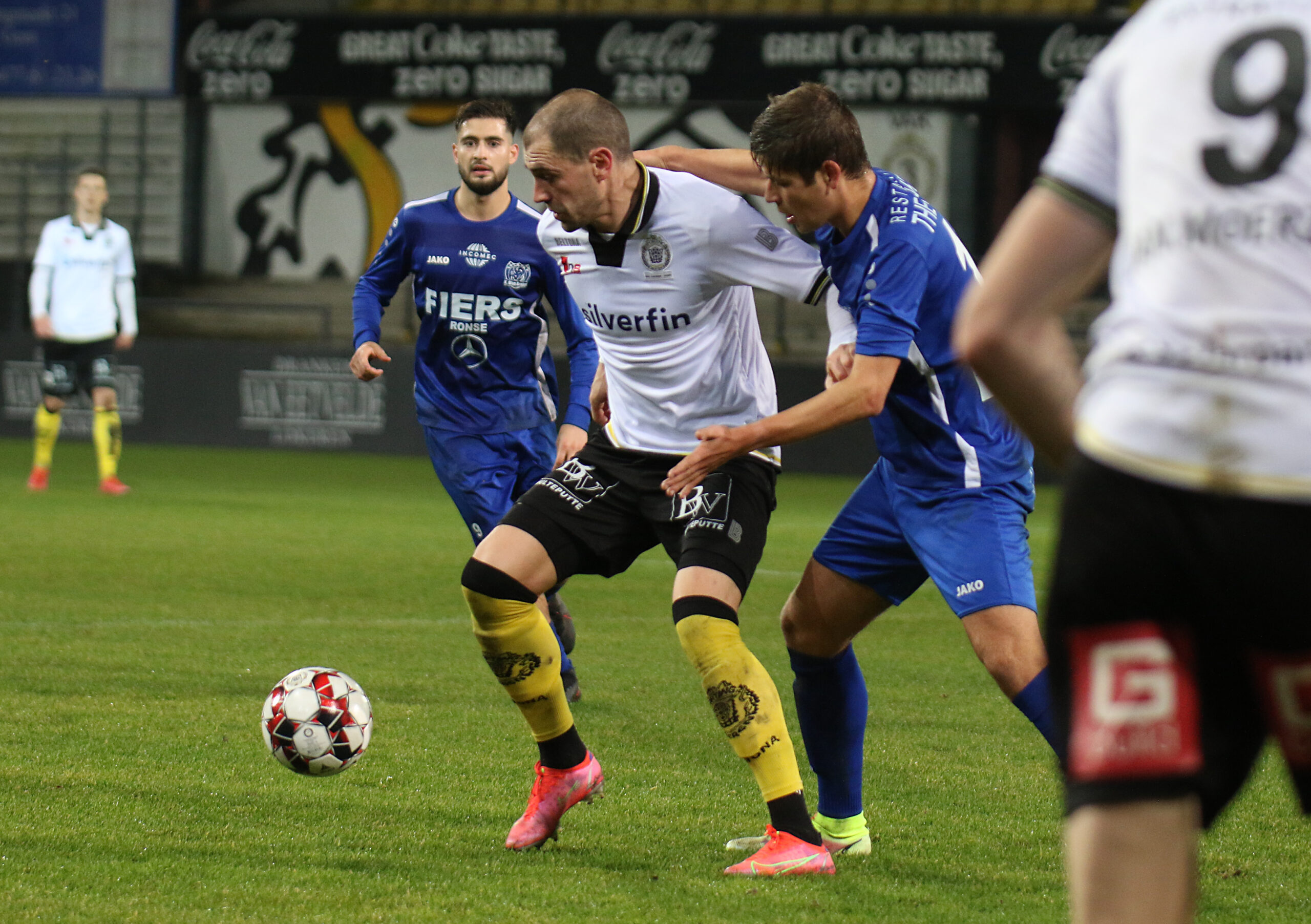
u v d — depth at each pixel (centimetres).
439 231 2188
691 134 7862
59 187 8719
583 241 1334
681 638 1244
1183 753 580
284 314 8431
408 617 2714
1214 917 1133
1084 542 588
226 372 7169
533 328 2236
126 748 1648
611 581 3384
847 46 7262
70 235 4819
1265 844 1359
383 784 1523
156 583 3044
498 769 1605
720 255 1289
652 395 1341
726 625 1227
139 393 7250
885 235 1200
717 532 1269
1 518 4091
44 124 8750
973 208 7788
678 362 1327
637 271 1306
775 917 1098
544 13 7612
